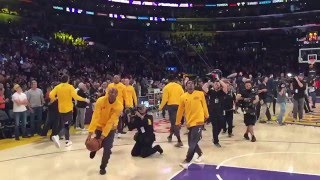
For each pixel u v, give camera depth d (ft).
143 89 67.46
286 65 130.31
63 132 35.14
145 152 28.58
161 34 155.74
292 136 37.50
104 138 23.54
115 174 24.12
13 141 35.17
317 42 83.41
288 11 148.56
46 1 122.21
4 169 25.40
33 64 74.90
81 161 27.53
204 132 40.16
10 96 40.45
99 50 130.00
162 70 124.67
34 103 37.93
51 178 23.29
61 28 127.85
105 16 144.25
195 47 143.95
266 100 47.52
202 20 157.79
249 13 154.92
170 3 155.84
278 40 144.97
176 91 32.96
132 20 151.33
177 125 27.25
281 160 27.68
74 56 101.76
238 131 40.63
